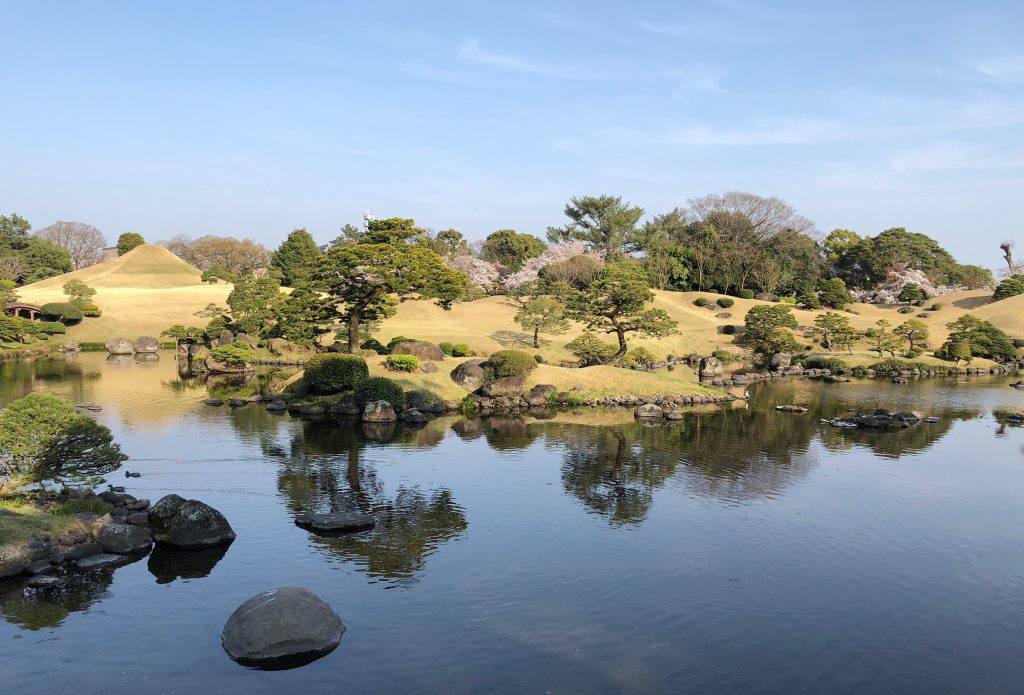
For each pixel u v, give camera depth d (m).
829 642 12.59
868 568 15.96
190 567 15.35
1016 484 23.08
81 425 18.56
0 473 18.02
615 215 103.06
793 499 21.05
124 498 19.33
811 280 107.38
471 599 13.95
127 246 149.88
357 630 12.59
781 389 48.72
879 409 37.88
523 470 24.20
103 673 11.05
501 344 62.56
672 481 22.92
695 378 54.38
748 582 15.07
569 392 40.31
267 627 11.84
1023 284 89.62
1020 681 11.44
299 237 114.56
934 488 22.48
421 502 20.34
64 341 73.25
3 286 80.75
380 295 45.47
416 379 40.16
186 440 28.33
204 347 62.19
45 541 15.30
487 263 98.62
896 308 95.56
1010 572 15.87
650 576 15.27
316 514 18.45
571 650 12.06
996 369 61.72
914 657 12.13
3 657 11.45
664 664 11.69
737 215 104.56
